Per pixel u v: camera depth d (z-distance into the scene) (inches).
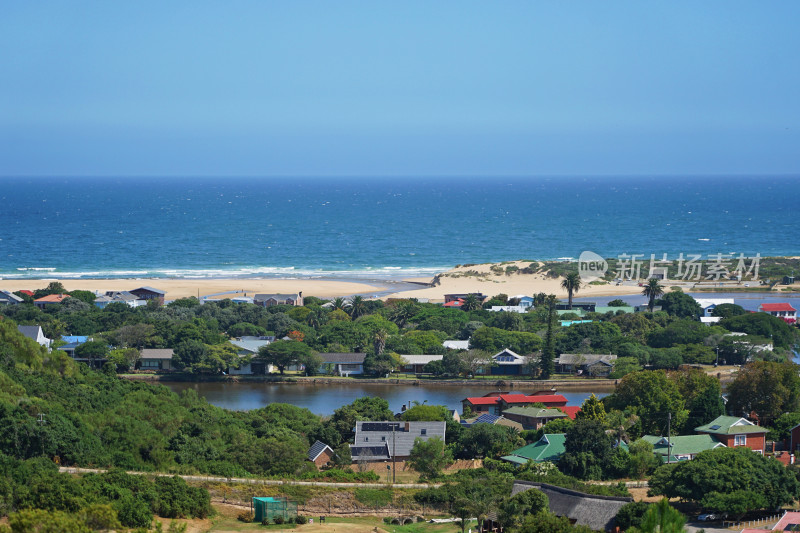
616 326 5285.4
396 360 4788.4
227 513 2321.6
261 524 2228.1
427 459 2945.4
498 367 4795.8
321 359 4739.2
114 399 3125.0
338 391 4426.7
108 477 2235.5
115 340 4864.7
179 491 2256.4
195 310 5802.2
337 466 2947.8
